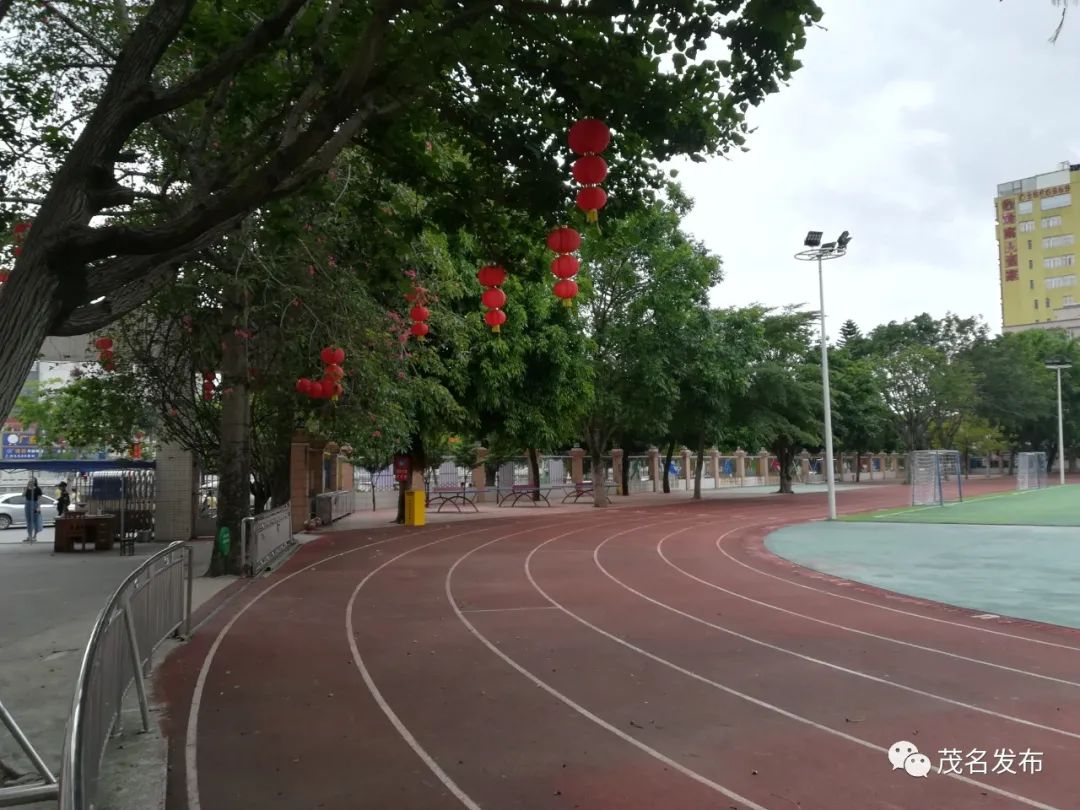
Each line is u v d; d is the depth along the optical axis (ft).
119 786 15.31
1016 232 314.76
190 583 28.35
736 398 107.55
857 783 15.47
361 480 108.78
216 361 46.16
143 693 18.66
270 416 56.75
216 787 15.52
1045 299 307.37
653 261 91.09
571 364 77.66
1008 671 23.41
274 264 34.83
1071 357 186.50
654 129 19.51
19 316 14.37
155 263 17.52
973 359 164.76
